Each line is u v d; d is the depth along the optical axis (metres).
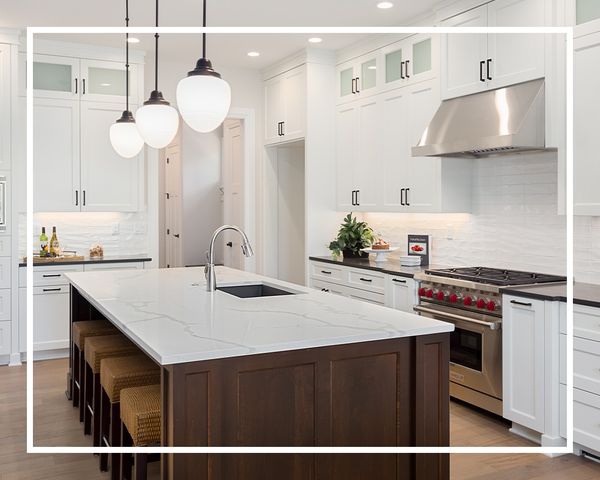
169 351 2.05
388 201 5.12
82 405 3.81
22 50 5.27
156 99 3.19
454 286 4.02
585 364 3.14
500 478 3.03
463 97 4.27
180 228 9.13
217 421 2.10
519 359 3.49
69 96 5.45
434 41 4.53
